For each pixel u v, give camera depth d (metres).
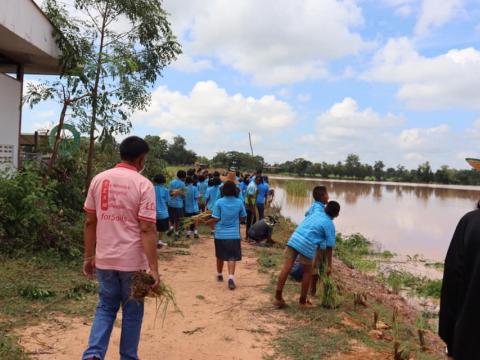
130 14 11.96
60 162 11.28
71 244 8.37
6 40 10.21
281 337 5.66
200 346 5.30
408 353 5.12
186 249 11.21
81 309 5.91
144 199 3.81
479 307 2.57
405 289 10.39
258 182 14.25
